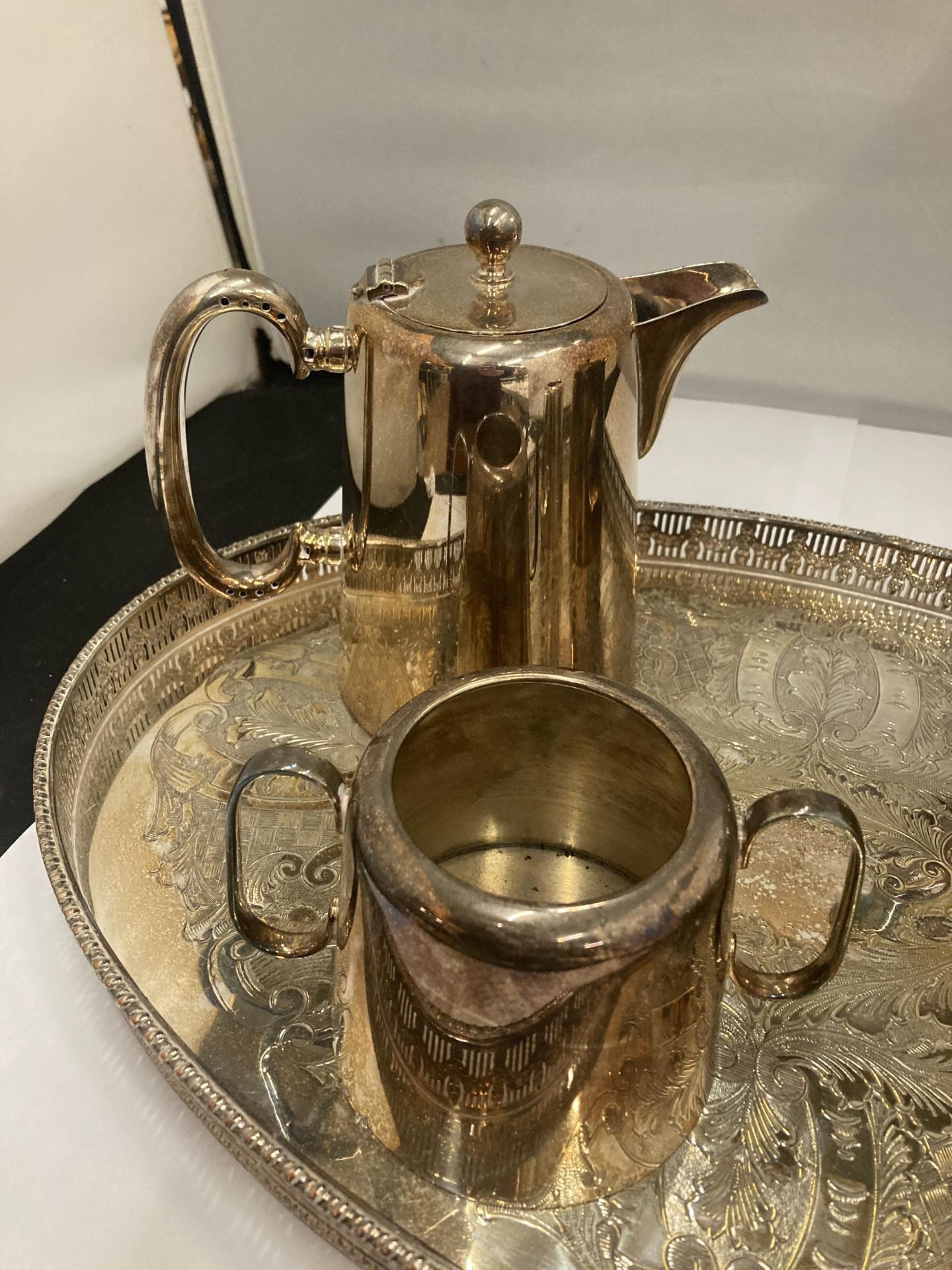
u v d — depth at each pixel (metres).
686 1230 0.38
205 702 0.62
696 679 0.64
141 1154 0.41
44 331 0.81
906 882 0.51
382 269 0.50
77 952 0.49
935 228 0.84
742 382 0.98
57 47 0.76
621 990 0.33
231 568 0.58
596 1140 0.36
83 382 0.86
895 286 0.89
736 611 0.70
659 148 0.86
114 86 0.82
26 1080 0.44
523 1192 0.38
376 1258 0.34
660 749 0.40
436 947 0.33
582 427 0.47
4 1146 0.41
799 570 0.71
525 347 0.45
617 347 0.47
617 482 0.51
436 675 0.53
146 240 0.90
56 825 0.49
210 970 0.47
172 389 0.51
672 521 0.72
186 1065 0.39
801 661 0.66
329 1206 0.35
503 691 0.41
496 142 0.89
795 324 0.93
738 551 0.72
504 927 0.32
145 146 0.87
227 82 0.91
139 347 0.92
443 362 0.45
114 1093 0.43
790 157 0.84
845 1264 0.37
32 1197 0.40
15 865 0.53
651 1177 0.39
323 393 1.04
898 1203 0.39
